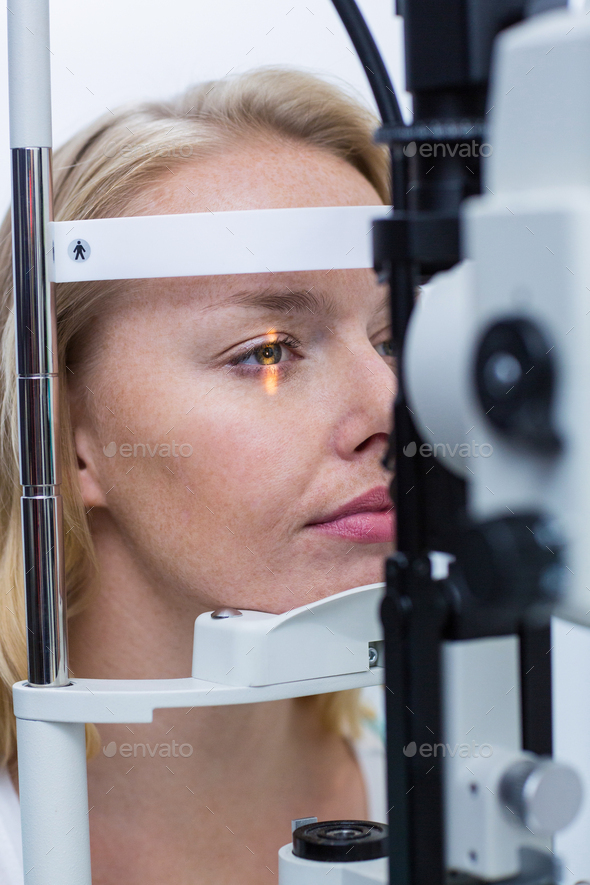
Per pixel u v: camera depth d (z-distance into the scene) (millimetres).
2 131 886
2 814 959
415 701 431
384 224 435
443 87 434
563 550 356
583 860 962
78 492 754
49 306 637
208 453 689
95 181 752
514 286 362
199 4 802
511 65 379
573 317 342
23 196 629
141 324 695
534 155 370
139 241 616
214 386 688
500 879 448
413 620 430
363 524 708
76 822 647
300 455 688
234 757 869
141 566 765
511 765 445
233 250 609
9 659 907
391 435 454
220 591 710
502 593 357
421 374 401
